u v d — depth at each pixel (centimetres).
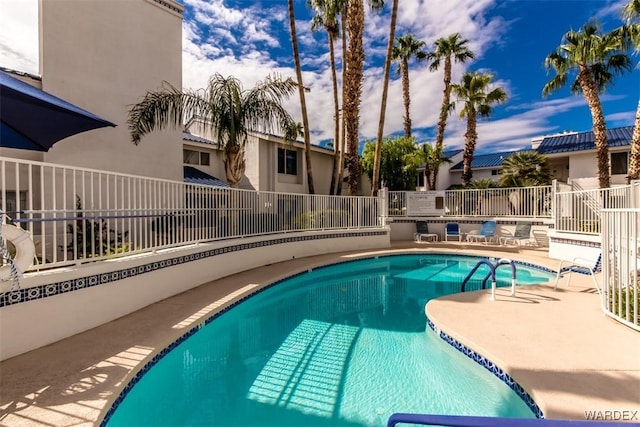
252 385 397
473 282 907
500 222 1458
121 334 434
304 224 1143
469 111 2042
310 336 546
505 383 351
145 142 927
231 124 868
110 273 489
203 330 504
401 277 973
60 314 414
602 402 283
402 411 344
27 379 319
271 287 771
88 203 792
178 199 678
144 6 932
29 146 441
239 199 886
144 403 356
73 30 802
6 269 358
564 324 469
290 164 1814
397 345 505
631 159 1312
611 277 491
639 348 385
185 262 671
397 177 2041
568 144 2002
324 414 339
